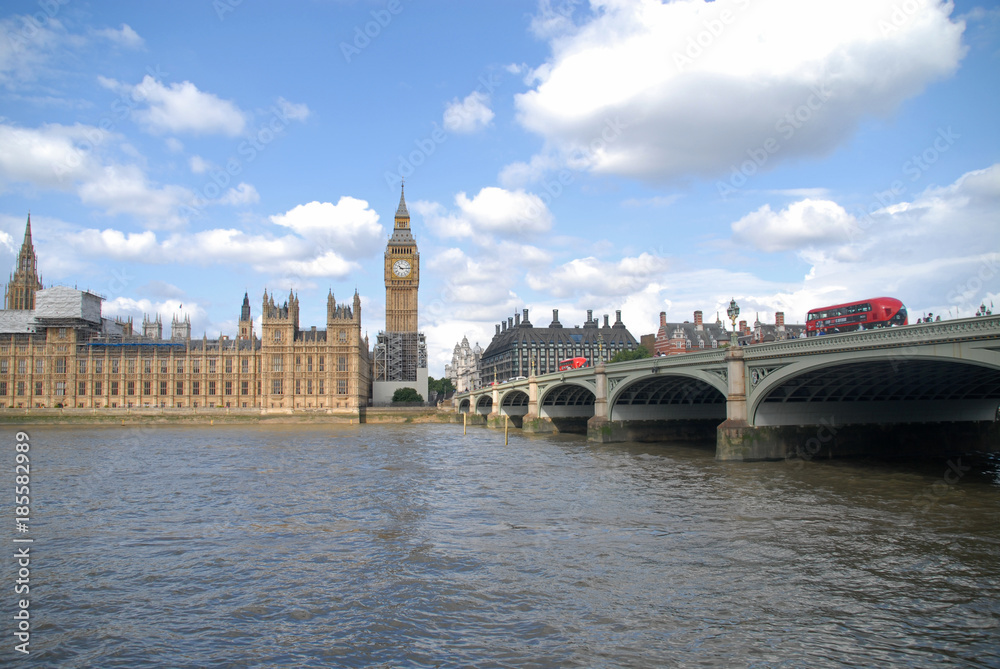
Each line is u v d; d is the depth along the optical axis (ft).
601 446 268.82
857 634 67.77
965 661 61.67
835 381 189.47
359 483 164.35
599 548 99.35
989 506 127.34
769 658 62.64
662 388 271.69
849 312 219.41
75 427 446.19
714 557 94.17
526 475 177.68
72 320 528.63
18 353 524.93
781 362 178.60
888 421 212.84
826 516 119.24
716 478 165.68
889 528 109.91
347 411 517.55
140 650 65.31
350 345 540.93
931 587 81.25
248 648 65.72
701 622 71.10
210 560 95.04
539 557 95.04
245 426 464.65
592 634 68.28
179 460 221.05
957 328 129.18
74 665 62.13
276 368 531.50
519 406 447.01
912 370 171.12
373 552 98.37
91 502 139.85
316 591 81.66
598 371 285.02
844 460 199.82
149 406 524.52
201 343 564.30
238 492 151.64
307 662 62.59
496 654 63.87
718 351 202.90
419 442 304.50
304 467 199.31
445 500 139.64
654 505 131.13
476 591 81.05
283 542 104.58
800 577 85.30
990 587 81.05
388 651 64.75
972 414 223.92
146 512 128.98
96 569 91.30
